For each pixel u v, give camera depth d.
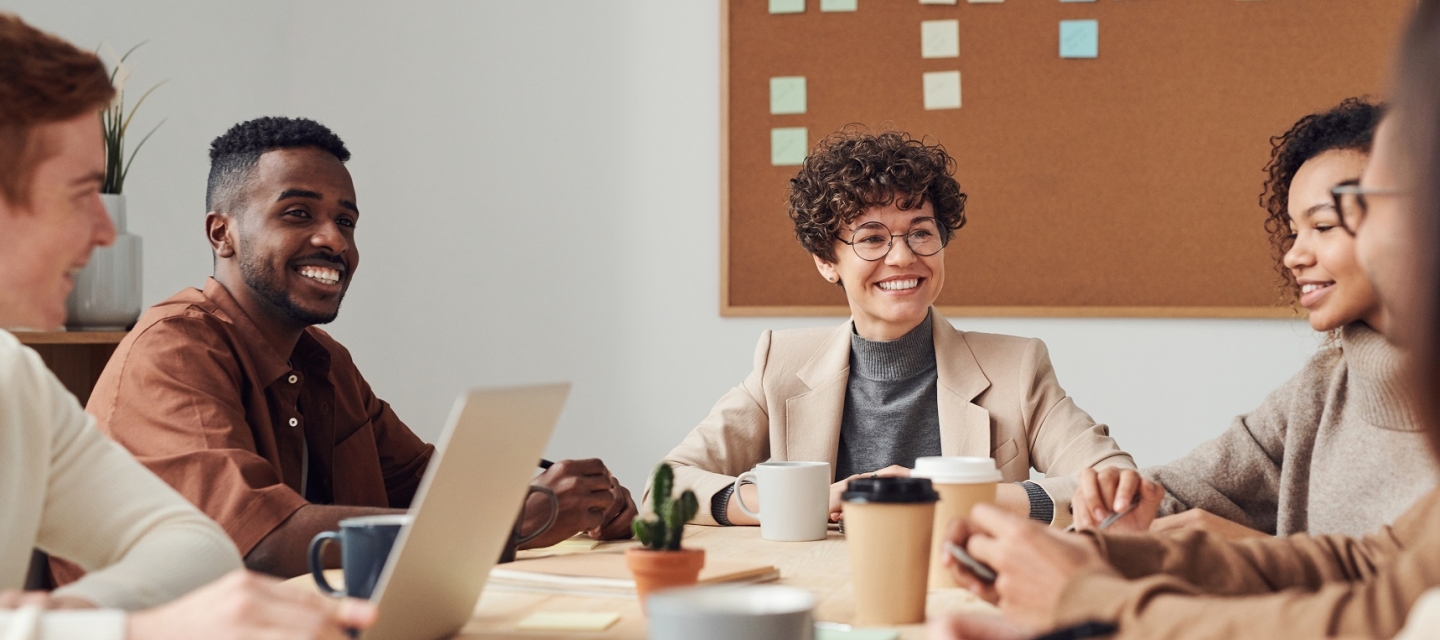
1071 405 1.90
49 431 1.04
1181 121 2.88
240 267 1.77
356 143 3.21
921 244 1.89
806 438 1.92
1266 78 2.85
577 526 1.41
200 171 2.89
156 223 2.74
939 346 1.94
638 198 3.12
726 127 3.05
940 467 1.07
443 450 0.75
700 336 3.09
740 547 1.38
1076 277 2.94
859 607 0.93
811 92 3.02
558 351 3.15
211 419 1.52
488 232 3.17
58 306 0.99
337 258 1.81
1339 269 1.36
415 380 3.19
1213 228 2.88
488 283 3.17
